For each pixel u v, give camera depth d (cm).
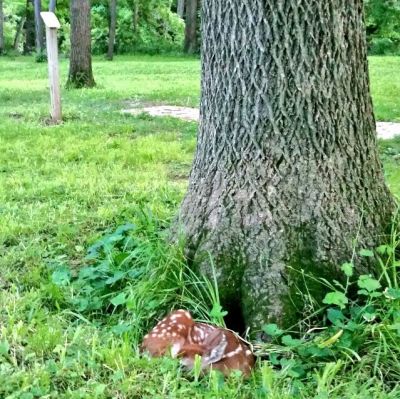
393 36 3034
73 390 306
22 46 4381
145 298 360
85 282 394
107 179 611
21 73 2070
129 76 1884
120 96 1273
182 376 317
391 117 948
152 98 1233
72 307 378
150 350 329
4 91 1398
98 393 301
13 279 412
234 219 361
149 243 396
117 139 798
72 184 596
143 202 538
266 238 356
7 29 4306
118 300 359
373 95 1199
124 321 358
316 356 326
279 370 326
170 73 2006
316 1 347
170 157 700
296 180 357
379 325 328
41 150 736
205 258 363
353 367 321
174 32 3825
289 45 350
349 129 362
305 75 352
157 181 601
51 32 922
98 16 3428
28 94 1331
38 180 611
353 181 363
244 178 362
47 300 382
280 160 357
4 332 344
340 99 357
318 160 357
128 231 437
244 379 315
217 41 363
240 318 357
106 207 529
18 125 905
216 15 362
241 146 362
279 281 351
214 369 316
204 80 375
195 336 331
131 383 309
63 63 2606
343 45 355
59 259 434
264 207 358
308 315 347
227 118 364
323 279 352
